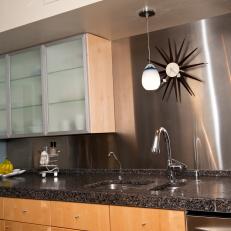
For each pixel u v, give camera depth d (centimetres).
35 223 204
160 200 159
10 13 233
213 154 224
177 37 240
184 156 234
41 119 272
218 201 145
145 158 250
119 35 256
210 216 149
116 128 264
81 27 233
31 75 280
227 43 221
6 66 292
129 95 260
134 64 259
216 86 224
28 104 281
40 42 266
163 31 246
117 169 262
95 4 194
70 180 242
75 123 252
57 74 263
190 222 151
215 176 222
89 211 183
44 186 214
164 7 202
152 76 189
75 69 254
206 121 227
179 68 238
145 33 254
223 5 204
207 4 201
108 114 259
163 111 244
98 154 271
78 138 281
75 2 200
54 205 197
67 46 258
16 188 214
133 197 167
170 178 224
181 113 237
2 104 298
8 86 291
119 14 210
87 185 212
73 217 188
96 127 246
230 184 190
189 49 236
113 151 264
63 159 288
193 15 220
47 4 213
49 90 268
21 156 315
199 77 231
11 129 289
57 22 221
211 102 226
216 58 225
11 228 215
